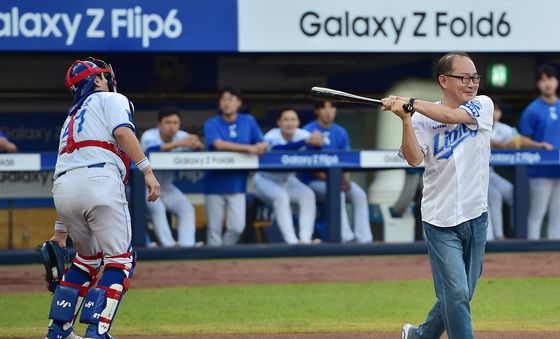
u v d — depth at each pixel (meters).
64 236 17.17
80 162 15.73
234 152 30.03
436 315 15.10
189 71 39.12
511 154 31.47
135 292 24.97
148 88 38.88
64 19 30.06
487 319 21.06
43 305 23.11
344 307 22.73
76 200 15.66
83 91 16.23
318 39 31.34
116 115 15.71
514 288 25.53
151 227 30.02
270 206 30.56
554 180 31.86
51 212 29.89
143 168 15.77
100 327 15.50
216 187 30.11
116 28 30.33
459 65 14.55
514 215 31.70
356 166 30.72
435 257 14.60
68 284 16.20
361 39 31.55
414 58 38.44
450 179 14.42
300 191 30.61
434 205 14.57
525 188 31.56
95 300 15.50
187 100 39.31
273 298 24.03
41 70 38.50
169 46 30.61
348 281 26.75
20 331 19.53
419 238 31.48
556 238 32.09
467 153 14.42
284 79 40.06
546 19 32.28
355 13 31.48
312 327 19.94
